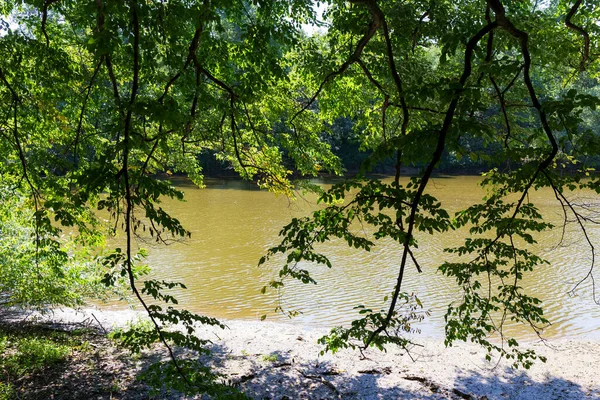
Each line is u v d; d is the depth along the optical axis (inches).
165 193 194.5
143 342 210.1
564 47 352.8
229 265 702.5
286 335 447.8
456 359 391.9
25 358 334.6
